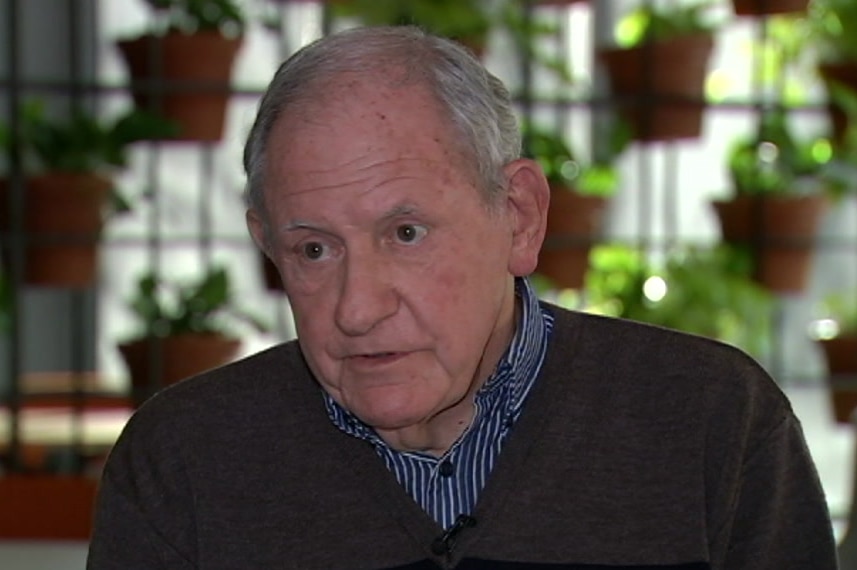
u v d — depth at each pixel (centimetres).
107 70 830
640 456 290
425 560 282
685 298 689
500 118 269
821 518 306
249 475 291
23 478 588
